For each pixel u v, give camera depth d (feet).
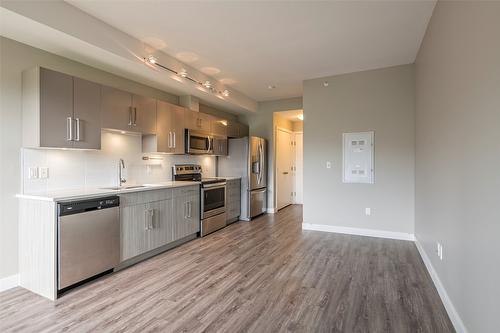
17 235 8.42
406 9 8.53
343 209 14.67
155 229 11.11
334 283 8.64
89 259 8.52
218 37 10.29
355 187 14.38
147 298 7.70
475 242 5.23
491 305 4.50
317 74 14.58
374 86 13.89
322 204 15.16
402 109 13.38
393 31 9.95
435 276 8.49
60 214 7.75
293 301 7.54
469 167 5.56
